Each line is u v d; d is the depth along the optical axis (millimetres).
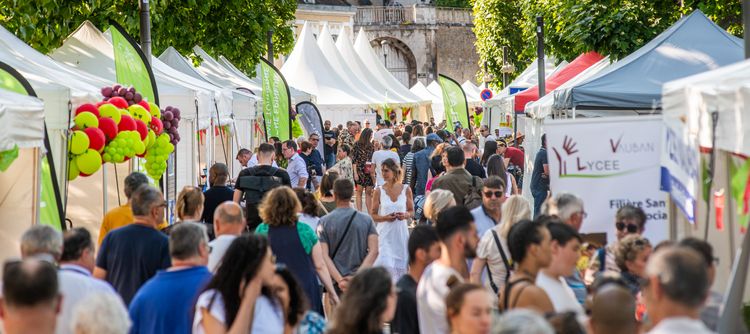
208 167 22891
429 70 93438
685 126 9203
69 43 20312
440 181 14930
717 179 9172
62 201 13688
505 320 4723
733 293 7465
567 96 18266
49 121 13531
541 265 7555
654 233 9797
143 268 9523
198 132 21234
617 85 18172
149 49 20719
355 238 12344
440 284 8055
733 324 7469
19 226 11938
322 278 11234
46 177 12352
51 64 16312
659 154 9781
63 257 8195
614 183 9797
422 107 66312
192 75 28031
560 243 7527
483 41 68188
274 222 11109
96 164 13867
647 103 17922
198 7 33500
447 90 40281
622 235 9438
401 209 15094
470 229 8258
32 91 11969
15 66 14711
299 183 21984
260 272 7273
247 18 38156
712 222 9281
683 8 27625
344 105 46594
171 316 7828
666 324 5012
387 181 15203
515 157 24109
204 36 37125
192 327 7484
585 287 9273
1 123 10477
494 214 11969
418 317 8391
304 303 7621
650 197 9820
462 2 102500
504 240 9844
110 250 9625
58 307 6121
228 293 7238
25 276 5945
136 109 15031
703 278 4996
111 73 19828
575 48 28781
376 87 52844
